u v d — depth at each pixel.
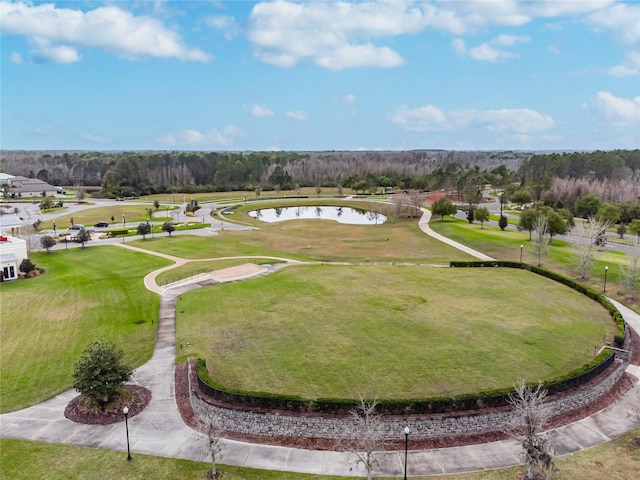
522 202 122.56
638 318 44.47
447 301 46.84
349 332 39.31
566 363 33.66
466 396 27.59
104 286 55.62
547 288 51.34
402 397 29.08
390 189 182.88
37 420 28.98
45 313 47.12
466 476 23.50
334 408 27.25
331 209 143.38
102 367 29.70
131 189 166.75
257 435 27.41
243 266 64.19
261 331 40.12
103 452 25.67
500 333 38.78
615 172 150.75
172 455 25.48
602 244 71.62
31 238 77.25
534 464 22.89
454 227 96.62
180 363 35.75
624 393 31.52
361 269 60.41
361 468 24.45
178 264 65.94
